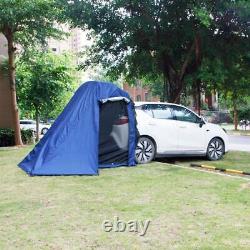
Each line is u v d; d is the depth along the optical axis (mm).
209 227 5414
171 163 11617
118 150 10461
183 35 15312
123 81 19953
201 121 12070
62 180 8711
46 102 22891
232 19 14562
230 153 14273
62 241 4977
